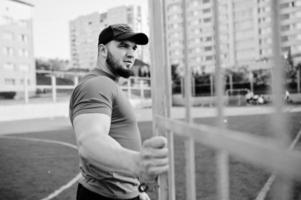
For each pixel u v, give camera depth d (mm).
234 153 438
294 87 15141
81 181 1632
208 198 3160
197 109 13164
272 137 344
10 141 8727
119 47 1557
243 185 3480
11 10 33875
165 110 976
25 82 18594
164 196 1000
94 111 1153
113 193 1521
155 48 1038
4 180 4484
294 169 308
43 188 4074
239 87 21906
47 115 18297
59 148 7332
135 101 23688
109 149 900
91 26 67500
